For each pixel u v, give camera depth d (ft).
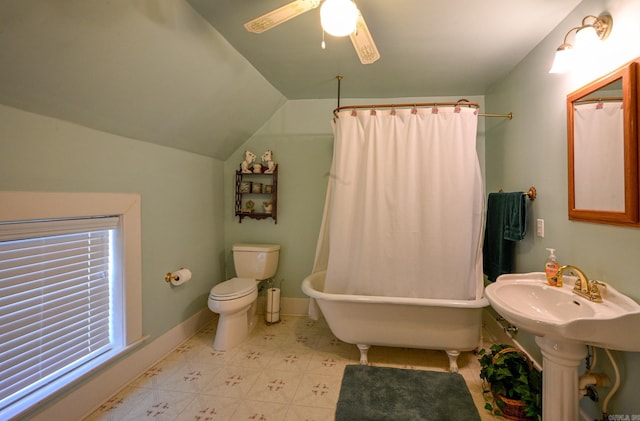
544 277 5.21
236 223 10.17
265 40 5.95
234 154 10.10
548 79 5.67
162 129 6.70
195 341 7.95
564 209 5.21
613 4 4.14
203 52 5.75
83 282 5.42
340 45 6.17
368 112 6.77
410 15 5.08
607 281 4.26
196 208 8.59
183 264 7.98
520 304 4.96
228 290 7.68
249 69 7.14
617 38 4.08
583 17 4.72
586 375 4.28
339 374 6.48
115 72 4.79
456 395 5.73
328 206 7.79
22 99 4.15
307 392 5.86
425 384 6.08
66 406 4.84
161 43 4.95
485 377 5.64
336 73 7.55
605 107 4.23
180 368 6.66
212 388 5.95
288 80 8.04
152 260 6.84
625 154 3.88
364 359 6.87
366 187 6.73
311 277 7.67
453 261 6.42
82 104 4.83
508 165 7.38
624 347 3.48
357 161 6.91
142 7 4.28
